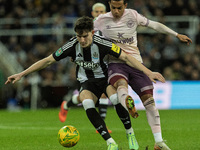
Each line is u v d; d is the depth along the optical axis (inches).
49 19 1717.5
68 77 1492.4
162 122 1008.2
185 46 1721.2
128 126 565.6
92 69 558.3
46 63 542.9
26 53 1649.9
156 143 542.0
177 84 1459.2
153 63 1624.0
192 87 1483.8
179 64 1630.2
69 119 1089.4
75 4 1814.7
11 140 717.3
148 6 1798.7
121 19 593.9
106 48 537.3
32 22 1728.6
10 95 1454.2
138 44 1658.5
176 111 1336.1
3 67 1507.1
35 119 1106.7
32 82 1450.5
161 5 1841.8
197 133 794.2
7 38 1689.2
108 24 597.9
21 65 1567.4
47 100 1454.2
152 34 1713.8
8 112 1331.2
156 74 528.7
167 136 751.1
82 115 1195.9
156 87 1425.9
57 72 1504.7
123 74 567.8
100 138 730.8
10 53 1656.0
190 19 1781.5
